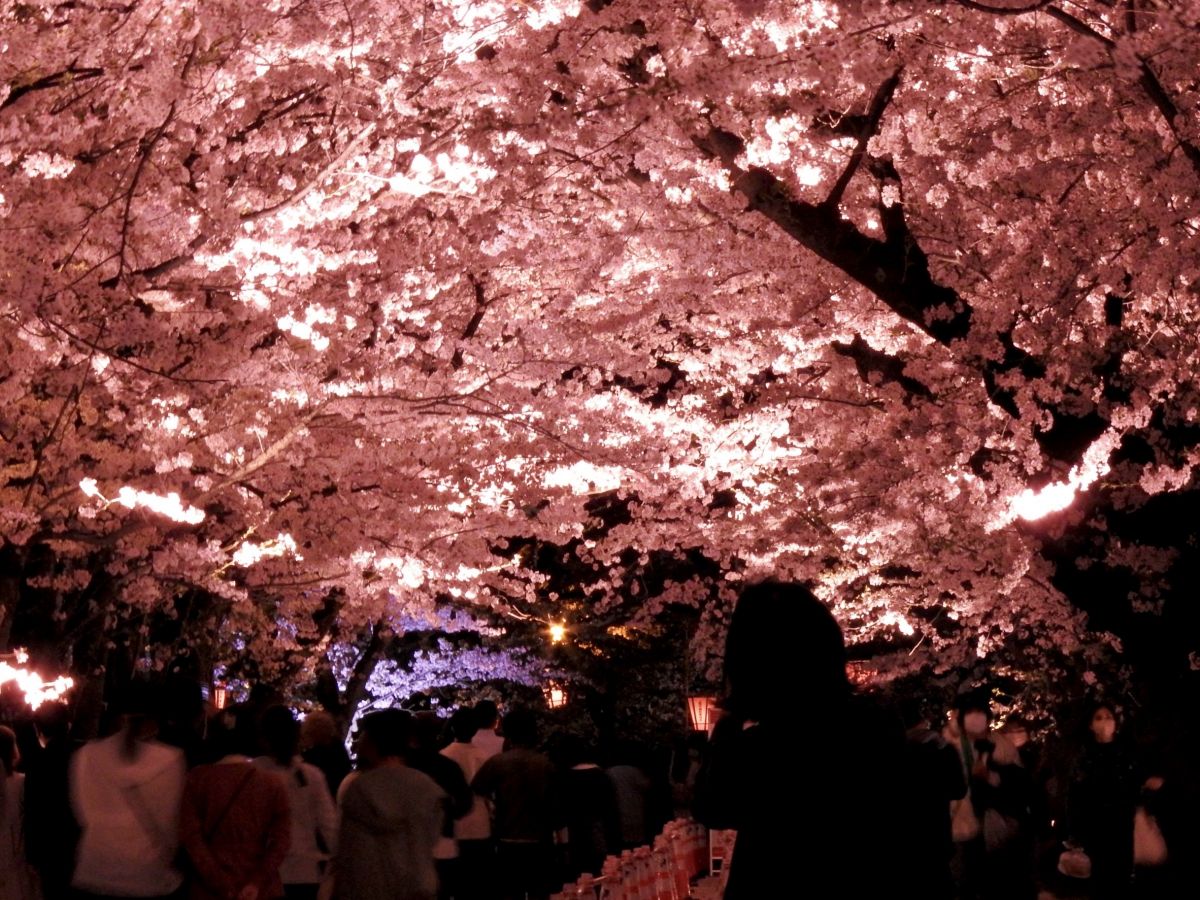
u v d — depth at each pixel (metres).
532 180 14.16
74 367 13.84
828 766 3.22
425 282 15.26
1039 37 11.48
